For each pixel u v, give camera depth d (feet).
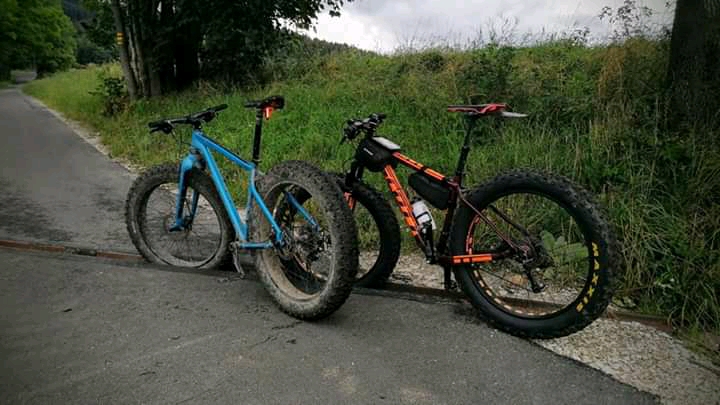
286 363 8.65
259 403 7.62
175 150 25.17
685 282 10.84
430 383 8.20
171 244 13.55
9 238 14.65
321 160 20.35
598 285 8.80
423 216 10.61
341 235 9.50
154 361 8.63
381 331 9.78
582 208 8.97
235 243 11.28
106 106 39.63
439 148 18.72
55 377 8.16
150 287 11.55
